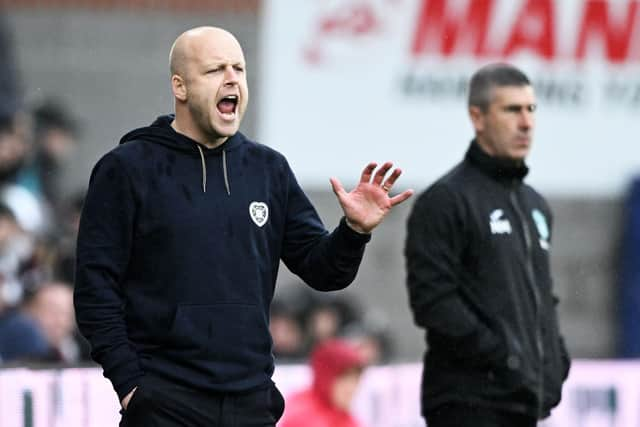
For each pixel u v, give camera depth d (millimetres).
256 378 16344
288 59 38656
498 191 20734
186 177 16406
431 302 20250
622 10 39094
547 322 20844
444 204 20500
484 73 20922
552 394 20812
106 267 16188
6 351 27594
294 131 38656
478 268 20438
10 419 21484
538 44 38969
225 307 16219
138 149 16422
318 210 38750
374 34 38656
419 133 38750
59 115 38031
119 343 16125
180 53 16469
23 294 28688
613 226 40312
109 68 39031
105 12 39094
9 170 36750
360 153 38750
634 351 40406
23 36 38844
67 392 22047
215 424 16203
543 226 21234
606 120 39406
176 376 16109
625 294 40469
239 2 39188
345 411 26109
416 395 28734
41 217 35781
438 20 38688
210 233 16281
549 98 39219
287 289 38375
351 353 26031
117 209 16219
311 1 38625
